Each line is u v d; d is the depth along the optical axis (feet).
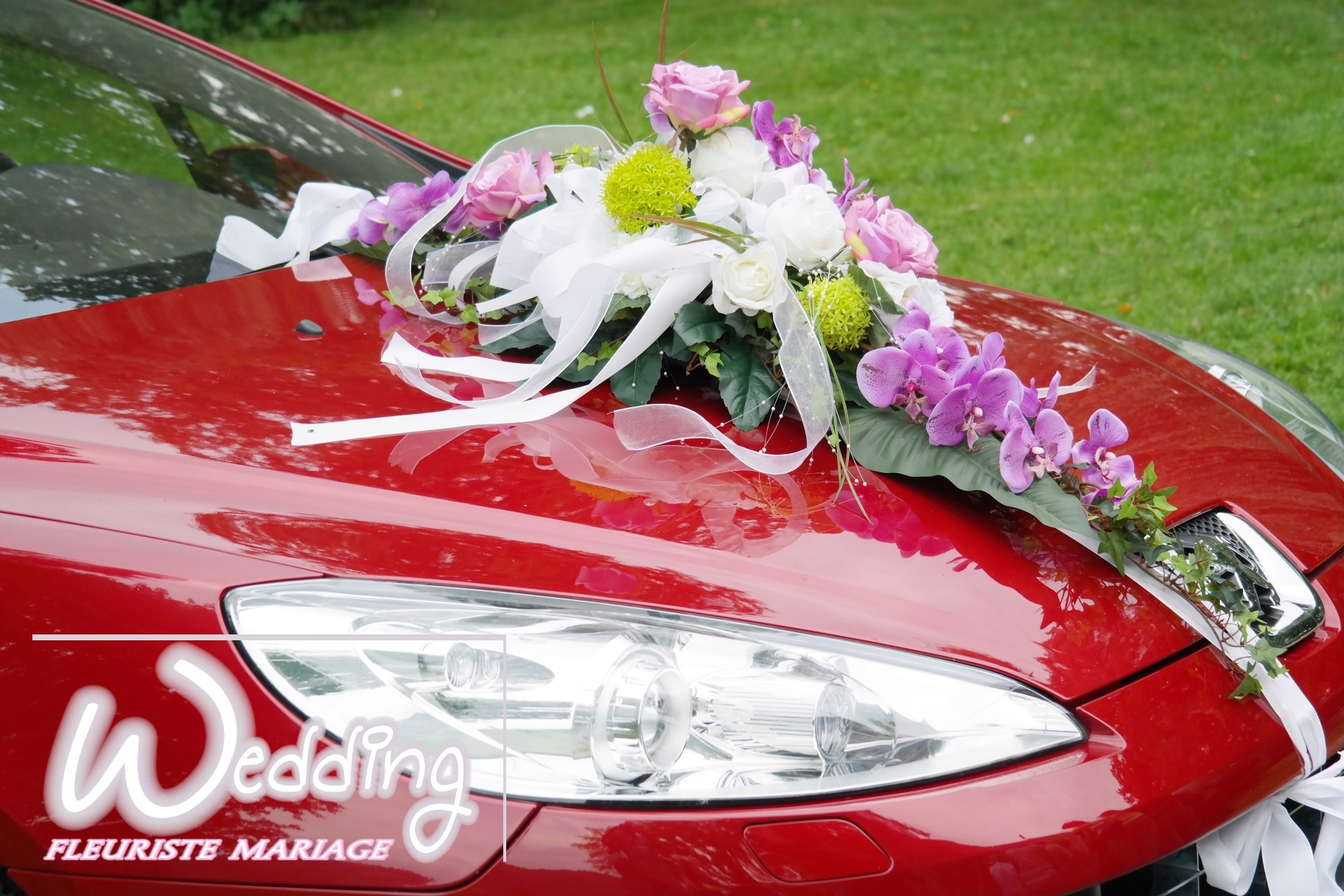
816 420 5.17
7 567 4.46
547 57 35.83
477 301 6.41
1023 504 4.87
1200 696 4.65
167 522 4.51
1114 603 4.78
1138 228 18.92
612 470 4.98
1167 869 4.53
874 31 37.37
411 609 4.26
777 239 5.50
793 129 6.24
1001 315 7.58
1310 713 4.93
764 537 4.68
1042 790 4.20
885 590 4.54
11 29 8.11
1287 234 18.51
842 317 5.34
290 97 9.00
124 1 39.81
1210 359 7.82
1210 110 26.63
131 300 6.24
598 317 5.57
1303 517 5.85
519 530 4.56
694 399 5.70
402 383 5.55
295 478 4.75
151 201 7.15
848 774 4.14
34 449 4.85
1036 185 21.53
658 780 4.07
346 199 7.26
